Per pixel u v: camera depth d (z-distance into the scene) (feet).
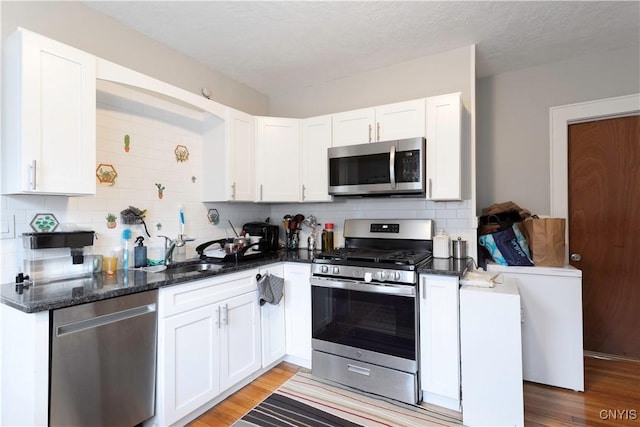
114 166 6.70
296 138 9.29
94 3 6.22
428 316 6.41
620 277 8.42
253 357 7.30
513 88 9.36
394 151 7.59
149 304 5.40
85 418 4.64
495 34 7.47
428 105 7.58
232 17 6.74
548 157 8.95
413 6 6.42
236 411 6.34
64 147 5.14
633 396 6.68
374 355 6.81
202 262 7.70
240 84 10.09
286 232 10.35
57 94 5.08
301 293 7.97
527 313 7.32
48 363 4.25
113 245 6.64
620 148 8.38
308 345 7.87
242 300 7.05
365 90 9.47
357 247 9.11
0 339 4.76
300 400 6.72
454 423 5.93
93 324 4.72
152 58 7.50
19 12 5.39
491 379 5.67
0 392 4.75
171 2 6.22
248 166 8.77
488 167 9.66
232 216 9.58
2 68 5.08
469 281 6.16
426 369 6.44
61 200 5.88
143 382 5.34
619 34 7.48
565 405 6.40
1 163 5.09
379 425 5.89
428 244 8.23
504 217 8.23
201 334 6.13
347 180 8.38
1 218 5.15
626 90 8.10
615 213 8.45
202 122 8.62
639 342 8.25
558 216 8.79
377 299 6.80
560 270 7.06
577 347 6.91
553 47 8.10
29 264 5.35
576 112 8.58
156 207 7.48
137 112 7.14
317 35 7.48
